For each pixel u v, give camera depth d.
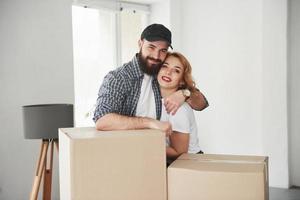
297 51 4.21
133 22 4.60
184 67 1.91
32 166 3.14
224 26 4.49
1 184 2.94
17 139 3.03
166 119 1.88
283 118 4.13
